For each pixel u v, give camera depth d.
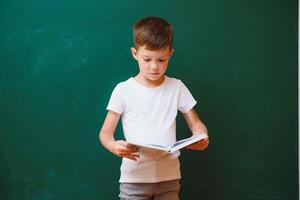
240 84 1.98
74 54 1.92
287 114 2.00
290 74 1.98
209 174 2.00
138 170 1.67
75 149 1.96
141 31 1.58
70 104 1.94
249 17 1.95
